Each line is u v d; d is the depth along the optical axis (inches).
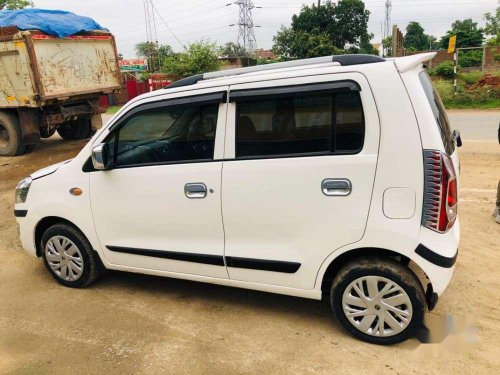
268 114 127.0
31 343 135.0
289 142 125.7
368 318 125.3
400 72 115.3
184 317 145.9
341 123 119.8
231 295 158.7
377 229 118.0
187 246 143.1
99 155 144.7
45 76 392.2
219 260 138.0
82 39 428.8
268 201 128.3
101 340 135.0
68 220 161.2
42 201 164.4
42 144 486.6
